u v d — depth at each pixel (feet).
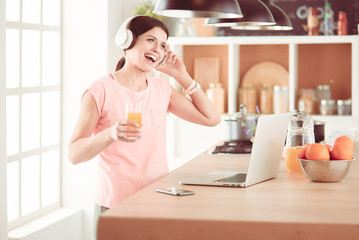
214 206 5.53
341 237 4.83
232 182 6.69
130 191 7.57
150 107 8.01
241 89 15.37
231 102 14.97
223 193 6.21
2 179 10.11
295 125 7.85
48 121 14.21
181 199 5.87
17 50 12.32
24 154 12.62
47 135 14.19
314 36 14.26
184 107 8.66
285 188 6.51
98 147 6.93
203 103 8.73
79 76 14.29
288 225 4.89
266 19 9.07
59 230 13.16
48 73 14.20
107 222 5.13
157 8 7.23
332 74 15.30
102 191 7.70
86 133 7.60
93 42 14.24
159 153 7.98
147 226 5.07
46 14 14.15
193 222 5.00
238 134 10.24
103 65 14.21
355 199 5.87
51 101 14.24
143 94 7.96
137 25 7.83
